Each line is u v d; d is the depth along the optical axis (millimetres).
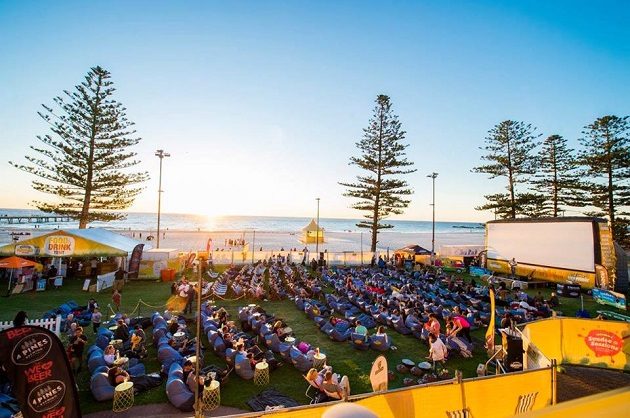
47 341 6250
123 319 14875
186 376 9852
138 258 27234
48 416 6141
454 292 23484
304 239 38312
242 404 9617
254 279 25266
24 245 23266
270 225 154250
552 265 27375
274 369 11773
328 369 9805
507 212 45094
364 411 2219
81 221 35656
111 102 36031
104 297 21266
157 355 12633
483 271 31672
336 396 9180
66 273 26828
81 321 16047
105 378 9711
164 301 20797
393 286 23469
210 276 29156
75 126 34750
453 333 13898
